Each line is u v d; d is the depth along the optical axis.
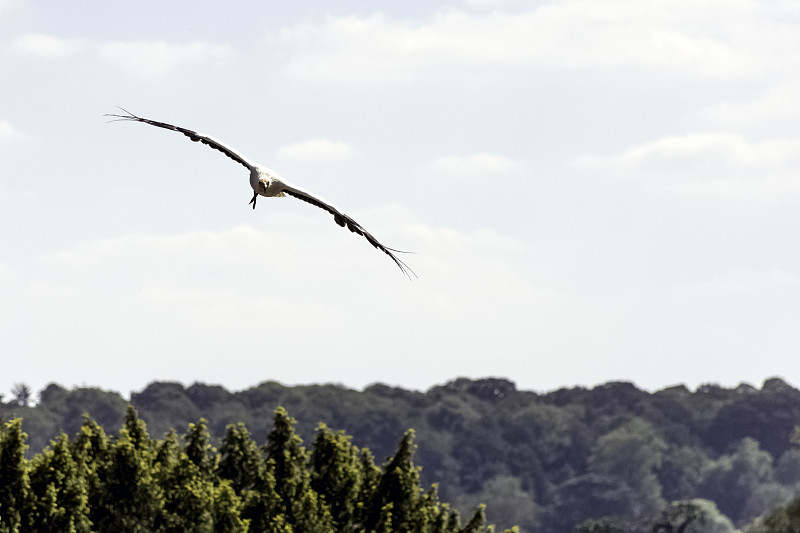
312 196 16.52
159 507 46.50
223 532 48.00
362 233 16.50
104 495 45.81
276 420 54.91
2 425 44.12
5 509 42.03
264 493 51.56
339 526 54.16
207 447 53.78
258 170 16.58
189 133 16.88
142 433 51.75
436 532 55.97
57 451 44.62
